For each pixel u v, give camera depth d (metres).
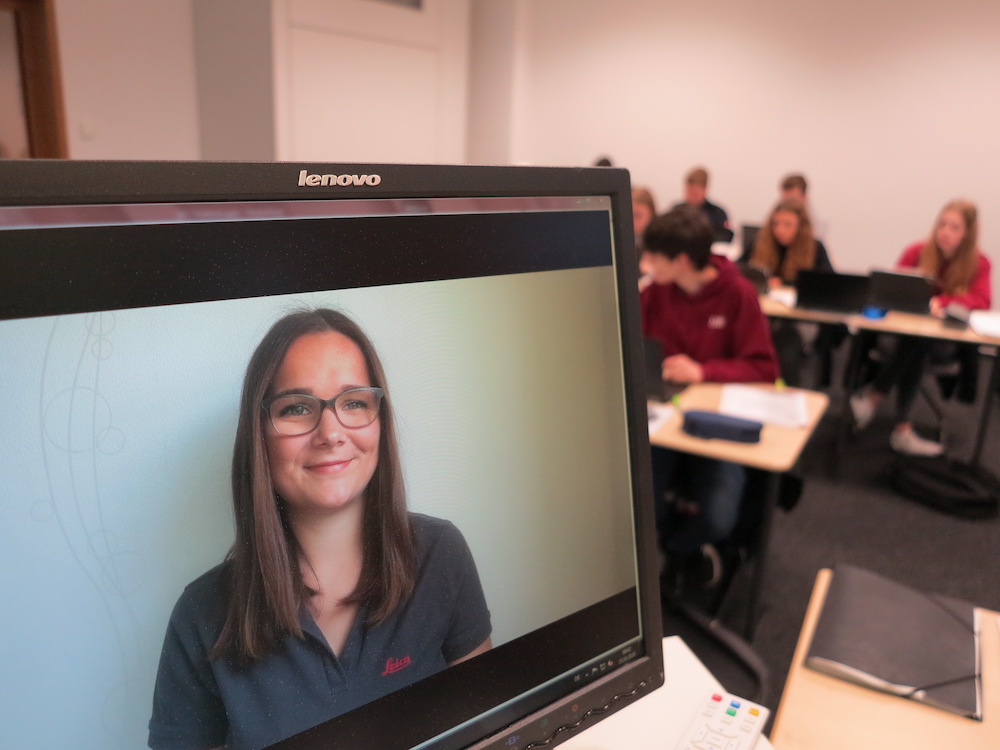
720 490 2.16
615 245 0.62
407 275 0.50
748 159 5.93
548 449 0.58
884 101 5.35
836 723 0.82
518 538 0.56
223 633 0.44
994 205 5.15
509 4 6.31
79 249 0.38
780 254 4.39
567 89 6.55
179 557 0.42
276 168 0.43
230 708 0.44
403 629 0.50
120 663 0.40
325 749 0.48
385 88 5.27
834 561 2.68
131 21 4.12
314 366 0.46
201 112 4.63
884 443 3.85
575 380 0.59
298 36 4.48
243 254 0.43
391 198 0.49
